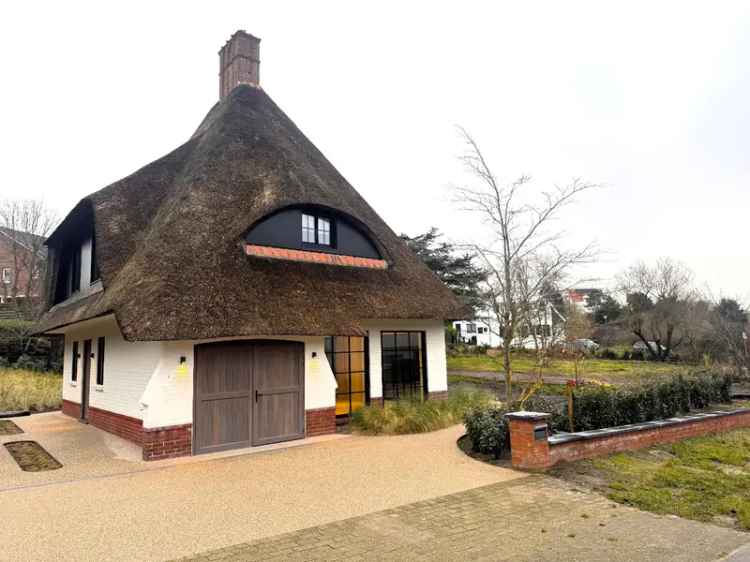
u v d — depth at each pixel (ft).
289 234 38.37
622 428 30.09
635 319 113.60
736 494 21.80
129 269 30.99
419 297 43.65
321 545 15.52
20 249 107.96
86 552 14.99
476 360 89.51
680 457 28.78
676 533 16.87
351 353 42.83
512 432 25.72
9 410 51.90
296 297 33.42
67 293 52.13
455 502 19.86
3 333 80.64
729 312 91.50
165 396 28.14
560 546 15.53
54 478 23.79
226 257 32.50
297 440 32.73
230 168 39.58
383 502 19.89
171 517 18.15
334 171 52.49
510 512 18.75
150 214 38.73
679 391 40.32
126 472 24.84
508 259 37.37
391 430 34.68
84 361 46.62
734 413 38.88
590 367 81.97
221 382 30.22
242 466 25.94
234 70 54.60
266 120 49.14
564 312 60.23
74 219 43.65
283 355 33.09
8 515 18.38
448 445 30.73
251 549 15.20
